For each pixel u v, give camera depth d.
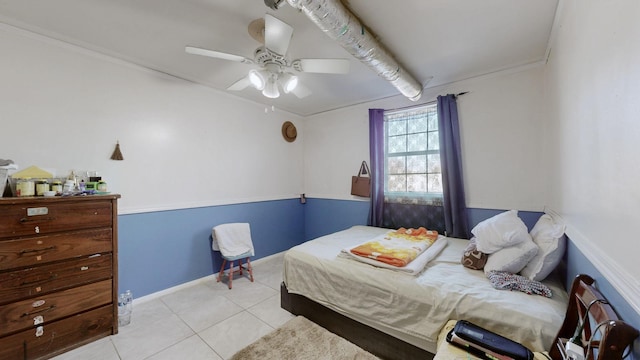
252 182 3.45
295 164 4.09
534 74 2.33
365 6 1.57
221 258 3.06
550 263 1.54
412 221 3.07
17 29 1.81
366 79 2.72
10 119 1.79
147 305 2.36
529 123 2.35
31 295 1.58
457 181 2.66
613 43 0.84
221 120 3.08
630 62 0.71
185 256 2.75
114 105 2.25
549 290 1.40
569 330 1.06
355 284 1.77
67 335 1.71
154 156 2.51
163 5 1.58
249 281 2.93
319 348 1.75
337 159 3.79
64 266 1.70
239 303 2.41
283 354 1.70
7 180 1.69
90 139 2.12
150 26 1.80
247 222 3.39
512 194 2.44
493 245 1.74
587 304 0.94
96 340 1.83
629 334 0.68
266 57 1.78
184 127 2.73
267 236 3.66
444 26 1.78
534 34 1.88
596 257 0.98
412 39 1.95
